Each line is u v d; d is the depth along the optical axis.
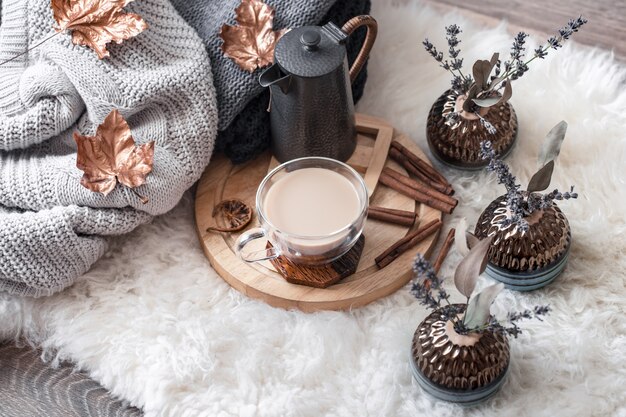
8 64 1.05
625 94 1.11
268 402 0.96
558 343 0.97
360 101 1.16
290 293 1.01
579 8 1.26
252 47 1.07
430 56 1.18
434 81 1.16
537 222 0.97
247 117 1.09
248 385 0.97
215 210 1.07
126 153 1.02
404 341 0.98
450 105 1.06
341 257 1.01
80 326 1.01
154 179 1.02
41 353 1.02
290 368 0.98
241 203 1.07
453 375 0.91
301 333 0.99
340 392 0.96
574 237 1.03
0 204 1.02
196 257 1.05
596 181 1.07
